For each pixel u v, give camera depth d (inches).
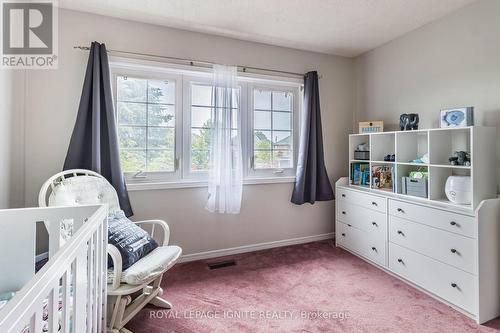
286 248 117.5
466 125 80.4
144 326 65.8
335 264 101.1
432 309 72.9
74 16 87.3
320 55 125.0
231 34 105.0
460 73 88.1
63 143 87.0
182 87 103.2
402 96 108.0
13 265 55.1
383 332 63.8
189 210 104.0
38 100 83.9
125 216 80.9
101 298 53.0
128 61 92.0
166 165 101.7
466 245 69.9
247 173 114.5
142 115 97.8
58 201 70.3
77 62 87.8
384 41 113.1
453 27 89.9
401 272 88.5
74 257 35.5
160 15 90.5
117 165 88.0
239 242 112.5
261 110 116.8
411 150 99.5
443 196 87.8
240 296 79.4
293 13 89.7
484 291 67.8
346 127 131.0
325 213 129.4
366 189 108.3
